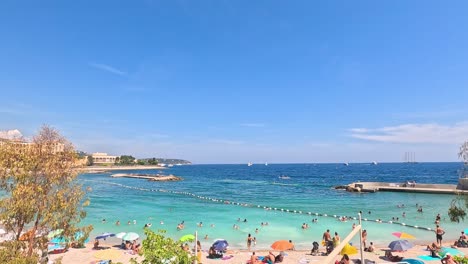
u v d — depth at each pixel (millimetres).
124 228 36719
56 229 15711
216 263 23391
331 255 8992
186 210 49781
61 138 16516
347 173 185000
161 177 135125
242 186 100812
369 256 24484
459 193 19047
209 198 66375
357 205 54656
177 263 10289
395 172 186875
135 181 124188
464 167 19578
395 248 23047
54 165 15672
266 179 138250
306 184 107250
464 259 16281
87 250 26672
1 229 21219
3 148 15086
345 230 35531
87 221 40406
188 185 105562
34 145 15711
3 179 14930
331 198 65438
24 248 14531
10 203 14430
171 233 34375
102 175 167750
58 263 15883
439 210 48281
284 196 70125
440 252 23266
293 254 25828
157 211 48750
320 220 41219
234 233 34250
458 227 36719
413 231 34969
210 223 39500
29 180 15164
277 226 37688
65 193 16266
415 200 60469
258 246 29172
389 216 43875
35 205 14875
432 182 110938
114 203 57969
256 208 52031
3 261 12594
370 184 83125
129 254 25578
